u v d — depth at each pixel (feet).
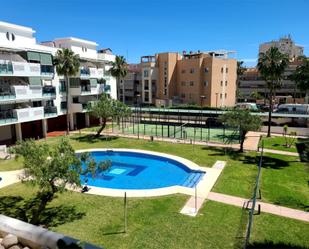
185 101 252.83
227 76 243.60
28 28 122.31
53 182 47.83
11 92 109.70
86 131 151.64
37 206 59.47
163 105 225.76
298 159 97.19
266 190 69.05
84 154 53.88
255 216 54.80
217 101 241.55
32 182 45.91
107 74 173.99
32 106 128.06
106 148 114.01
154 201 62.18
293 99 281.54
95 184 80.59
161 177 86.89
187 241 45.27
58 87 142.82
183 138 133.59
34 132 141.69
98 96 169.27
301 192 67.82
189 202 61.77
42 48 129.80
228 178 77.97
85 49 166.20
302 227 50.52
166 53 252.01
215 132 150.51
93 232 48.26
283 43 455.63
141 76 272.72
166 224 51.19
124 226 50.42
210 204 60.59
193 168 87.66
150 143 123.44
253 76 338.13
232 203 61.21
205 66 238.07
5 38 112.16
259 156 100.94
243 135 105.70
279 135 139.44
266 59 131.34
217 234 47.50
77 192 67.15
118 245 44.06
